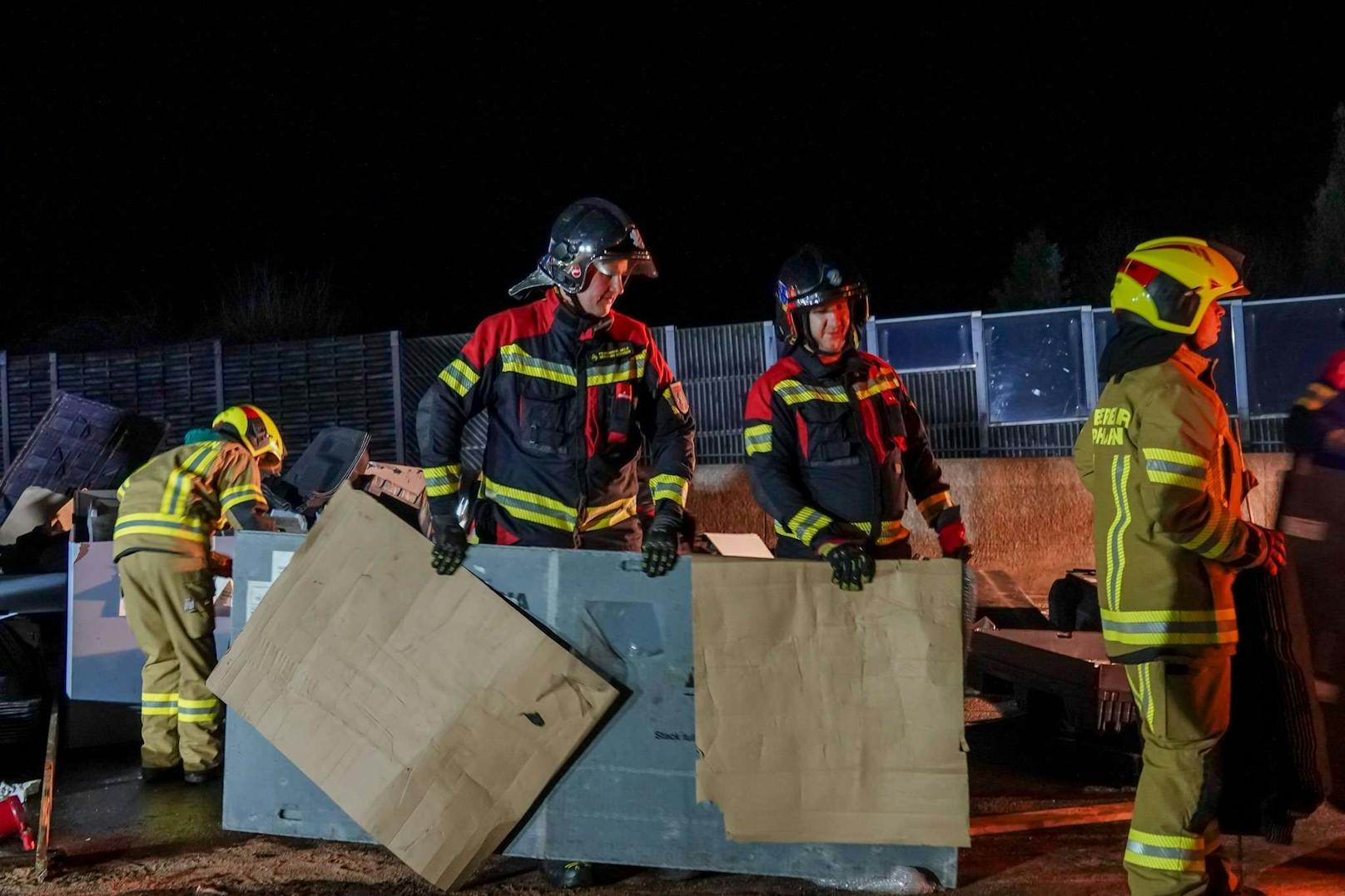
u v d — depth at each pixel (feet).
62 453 30.19
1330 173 45.85
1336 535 13.47
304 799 12.84
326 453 23.41
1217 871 11.38
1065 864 12.89
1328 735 13.19
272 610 12.61
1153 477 10.48
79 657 19.43
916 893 11.49
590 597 12.06
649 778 12.00
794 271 12.57
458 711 12.03
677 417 13.38
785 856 11.80
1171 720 10.71
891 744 11.39
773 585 11.51
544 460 12.87
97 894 12.82
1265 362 30.17
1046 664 18.01
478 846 12.04
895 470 12.84
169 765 17.67
